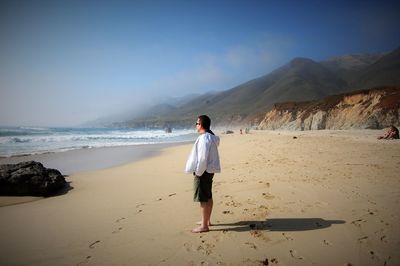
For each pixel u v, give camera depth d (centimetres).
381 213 428
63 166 1156
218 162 380
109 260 316
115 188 700
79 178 857
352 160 927
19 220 462
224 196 555
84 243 363
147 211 492
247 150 1465
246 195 552
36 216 484
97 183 773
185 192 621
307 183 622
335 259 299
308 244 336
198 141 374
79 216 478
